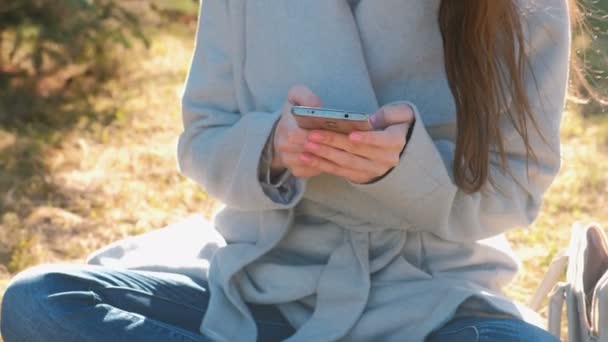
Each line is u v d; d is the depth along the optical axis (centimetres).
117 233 410
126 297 212
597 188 484
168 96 611
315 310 215
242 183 211
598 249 227
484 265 227
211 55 229
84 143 515
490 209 219
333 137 187
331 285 214
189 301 219
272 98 221
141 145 525
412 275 218
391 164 195
